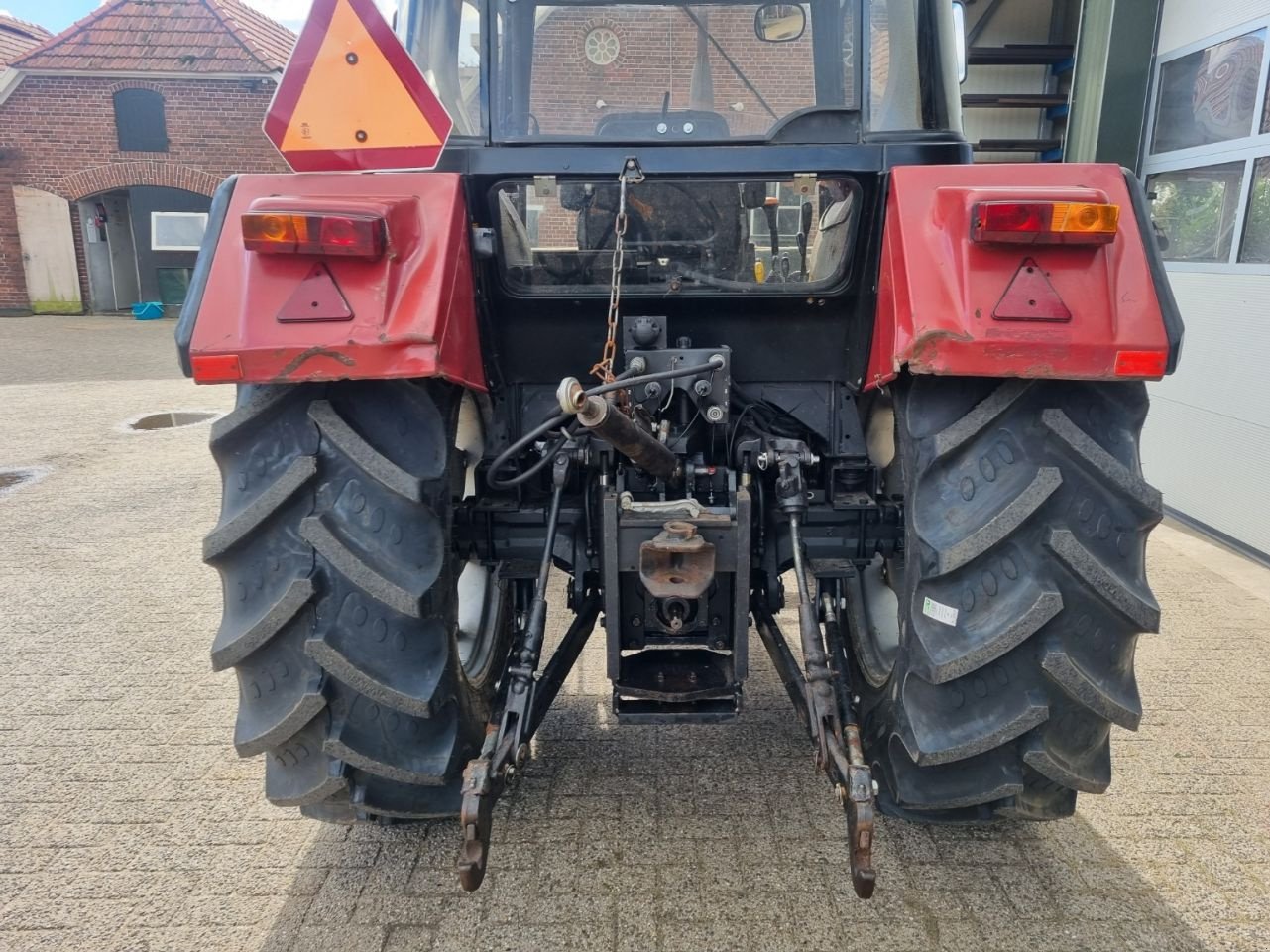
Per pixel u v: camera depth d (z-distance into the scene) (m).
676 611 2.19
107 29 16.69
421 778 2.03
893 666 2.24
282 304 1.81
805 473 2.49
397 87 1.98
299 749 2.06
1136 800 2.61
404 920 2.17
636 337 2.33
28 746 2.92
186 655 3.52
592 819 2.52
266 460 1.93
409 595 1.88
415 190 1.96
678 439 2.34
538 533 2.46
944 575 1.89
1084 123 5.70
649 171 2.13
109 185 16.92
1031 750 1.97
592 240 2.29
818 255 2.31
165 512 5.29
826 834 2.45
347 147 2.01
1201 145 5.01
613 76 2.24
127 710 3.13
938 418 1.93
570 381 1.74
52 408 8.23
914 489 1.94
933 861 2.35
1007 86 6.66
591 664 3.40
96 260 17.59
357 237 1.76
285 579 1.92
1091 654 1.91
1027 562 1.88
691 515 2.17
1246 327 4.62
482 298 2.24
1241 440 4.62
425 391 1.96
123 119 16.70
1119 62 5.40
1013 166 1.98
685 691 2.24
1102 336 1.76
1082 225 1.73
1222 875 2.31
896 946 2.08
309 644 1.90
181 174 16.97
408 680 1.96
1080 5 6.00
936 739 1.97
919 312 1.82
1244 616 3.83
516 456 2.45
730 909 2.19
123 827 2.52
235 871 2.35
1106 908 2.20
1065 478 1.86
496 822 2.51
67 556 4.56
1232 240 4.72
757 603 2.62
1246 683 3.26
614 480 2.38
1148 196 5.49
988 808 2.21
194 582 4.24
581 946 2.09
